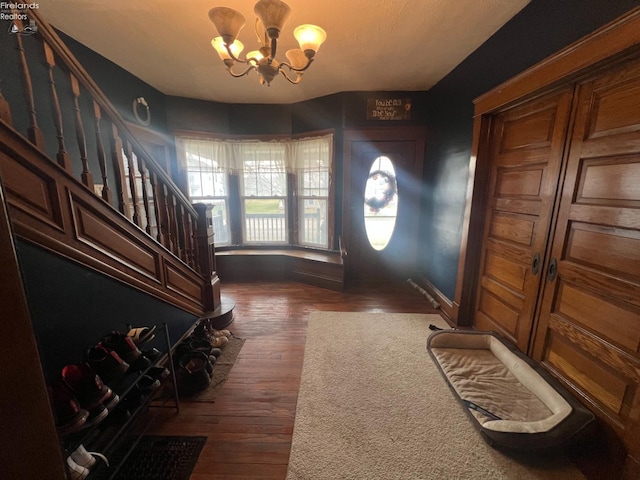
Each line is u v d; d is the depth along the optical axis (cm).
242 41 217
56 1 168
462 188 256
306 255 380
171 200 195
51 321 112
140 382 138
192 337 212
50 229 109
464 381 174
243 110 378
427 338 233
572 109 149
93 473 102
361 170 354
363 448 136
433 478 122
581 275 143
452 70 272
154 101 319
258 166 394
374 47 225
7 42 170
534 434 127
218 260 388
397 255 377
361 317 277
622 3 115
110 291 141
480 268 242
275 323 266
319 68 267
